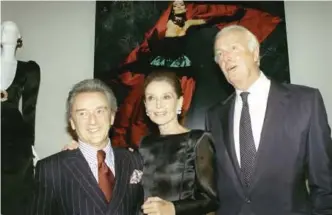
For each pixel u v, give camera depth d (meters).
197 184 1.82
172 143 1.91
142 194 1.83
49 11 3.75
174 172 1.84
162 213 1.62
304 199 1.95
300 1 3.76
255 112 2.06
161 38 3.63
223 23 3.64
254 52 2.11
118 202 1.65
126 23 3.66
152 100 1.94
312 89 2.02
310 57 3.71
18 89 3.09
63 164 1.69
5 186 2.87
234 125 2.10
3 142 2.91
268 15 3.67
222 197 2.02
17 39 3.21
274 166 1.93
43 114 3.64
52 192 1.65
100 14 3.68
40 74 3.59
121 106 3.55
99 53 3.63
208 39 3.62
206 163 1.86
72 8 3.75
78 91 1.75
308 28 3.74
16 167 2.93
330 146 1.93
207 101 3.53
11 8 3.75
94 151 1.75
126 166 1.80
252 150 1.97
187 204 1.70
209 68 3.57
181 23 3.64
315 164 1.93
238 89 2.14
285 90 2.06
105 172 1.70
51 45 3.71
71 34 3.73
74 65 3.69
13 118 2.99
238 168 1.98
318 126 1.93
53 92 3.67
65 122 3.64
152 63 3.60
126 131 3.51
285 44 3.63
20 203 2.88
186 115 3.50
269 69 3.60
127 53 3.63
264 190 1.92
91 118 1.69
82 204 1.61
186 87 3.54
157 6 3.67
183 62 3.59
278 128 1.97
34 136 3.35
